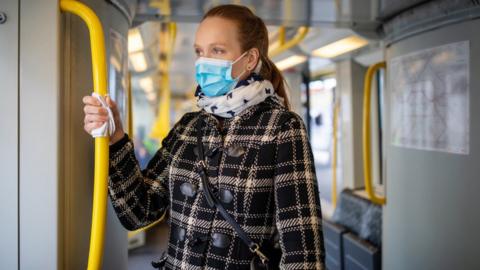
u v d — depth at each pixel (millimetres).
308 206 1016
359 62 4441
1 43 1125
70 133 1227
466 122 1901
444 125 2033
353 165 4469
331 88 5574
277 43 4098
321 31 3486
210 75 1126
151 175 1257
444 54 2016
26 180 1144
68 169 1223
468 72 1885
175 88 13117
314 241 992
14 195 1145
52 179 1148
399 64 2402
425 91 2162
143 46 3961
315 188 1046
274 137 1070
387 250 2623
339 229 3938
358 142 4500
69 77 1217
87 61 1303
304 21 2477
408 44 2305
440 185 2072
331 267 4074
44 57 1134
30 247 1154
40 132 1141
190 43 4605
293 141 1061
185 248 1097
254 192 1052
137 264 4504
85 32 1293
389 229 2594
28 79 1134
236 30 1113
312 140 6301
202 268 1071
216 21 1114
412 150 2299
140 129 11242
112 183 1157
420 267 2240
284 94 1277
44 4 1130
